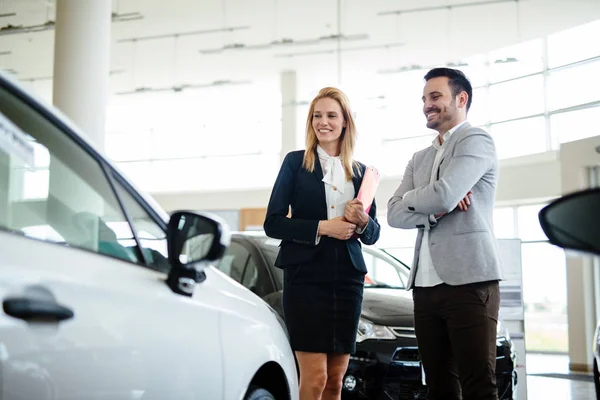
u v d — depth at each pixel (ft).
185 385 5.66
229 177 70.59
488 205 9.82
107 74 32.01
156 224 6.24
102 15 31.76
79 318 4.57
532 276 54.70
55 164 5.16
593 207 2.84
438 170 10.05
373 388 13.98
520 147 54.80
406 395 13.89
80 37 31.12
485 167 9.68
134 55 55.98
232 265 15.75
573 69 51.93
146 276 5.62
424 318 9.82
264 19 48.70
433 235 9.71
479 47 52.16
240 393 6.59
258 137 69.82
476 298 9.35
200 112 70.54
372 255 18.04
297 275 9.81
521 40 50.24
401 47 52.75
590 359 39.86
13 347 4.05
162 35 51.88
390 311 14.96
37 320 4.25
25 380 4.10
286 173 10.27
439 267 9.53
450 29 48.93
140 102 67.82
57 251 4.79
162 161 72.90
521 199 52.31
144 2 46.29
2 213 4.54
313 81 60.85
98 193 5.59
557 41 52.80
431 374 9.83
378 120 63.26
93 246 5.27
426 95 10.19
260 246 15.88
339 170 10.20
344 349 9.75
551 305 53.78
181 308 5.81
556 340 53.72
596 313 40.32
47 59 57.98
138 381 5.07
